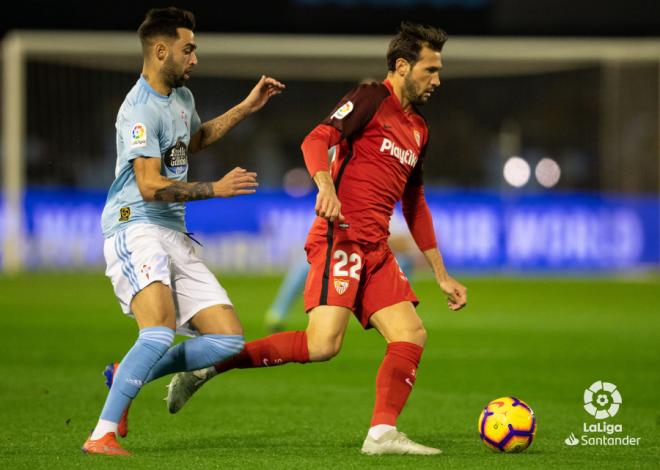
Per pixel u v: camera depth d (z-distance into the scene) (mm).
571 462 18031
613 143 87062
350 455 18578
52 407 25234
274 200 78500
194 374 19875
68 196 75000
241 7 91125
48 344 39031
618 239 79875
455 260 79375
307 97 94750
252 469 16953
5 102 76375
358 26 92438
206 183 18141
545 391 28953
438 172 94500
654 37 93625
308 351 19391
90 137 88750
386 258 19828
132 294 18594
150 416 24109
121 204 18969
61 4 92500
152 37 18797
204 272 19516
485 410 19266
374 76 90812
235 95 93562
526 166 89625
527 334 43906
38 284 67188
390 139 19734
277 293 63344
